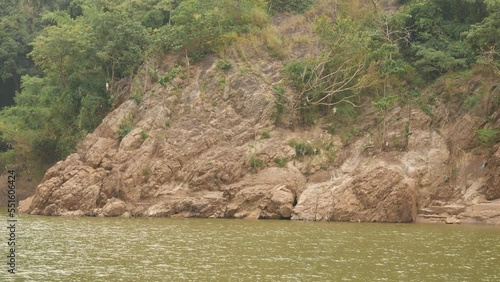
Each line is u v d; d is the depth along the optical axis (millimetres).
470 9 57750
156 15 67062
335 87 55469
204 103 55344
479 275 24891
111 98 59250
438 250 30734
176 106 55562
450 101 52688
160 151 51938
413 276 24688
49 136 62781
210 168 50219
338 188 45750
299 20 62750
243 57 58156
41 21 79938
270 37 60000
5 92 84250
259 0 63688
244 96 55219
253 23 61906
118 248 31422
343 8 63375
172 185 50531
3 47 78938
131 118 55250
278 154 51281
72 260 28094
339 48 55562
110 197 49688
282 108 54500
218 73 56969
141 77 58625
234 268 26188
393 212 44125
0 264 27219
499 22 49969
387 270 25781
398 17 58812
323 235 36094
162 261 27812
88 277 24500
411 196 44312
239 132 53219
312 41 59906
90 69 62125
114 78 61219
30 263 27438
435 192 46969
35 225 41375
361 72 54906
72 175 50156
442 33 57156
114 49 60062
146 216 47781
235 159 50594
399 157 49344
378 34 57562
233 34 59406
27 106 69438
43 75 79750
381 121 52219
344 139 52594
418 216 45219
